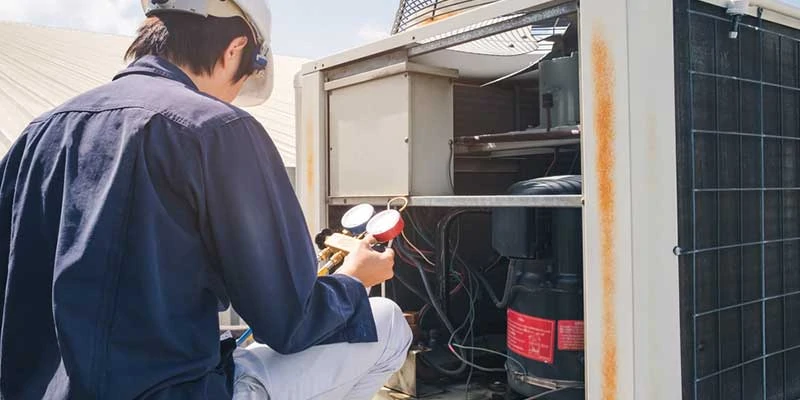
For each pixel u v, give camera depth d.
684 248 1.37
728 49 1.49
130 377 0.91
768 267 1.60
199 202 0.96
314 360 1.21
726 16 1.49
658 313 1.32
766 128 1.61
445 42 1.75
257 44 1.22
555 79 1.80
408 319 2.12
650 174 1.30
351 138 2.07
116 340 0.91
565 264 1.70
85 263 0.91
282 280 1.03
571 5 1.43
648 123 1.31
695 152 1.40
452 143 1.99
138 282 0.92
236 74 1.20
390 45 1.87
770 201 1.62
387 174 1.93
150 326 0.92
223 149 0.98
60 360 0.95
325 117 2.17
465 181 2.43
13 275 0.97
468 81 2.36
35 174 1.01
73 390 0.90
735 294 1.50
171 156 0.96
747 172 1.54
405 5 2.07
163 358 0.94
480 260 2.46
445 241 2.16
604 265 1.34
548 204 1.47
